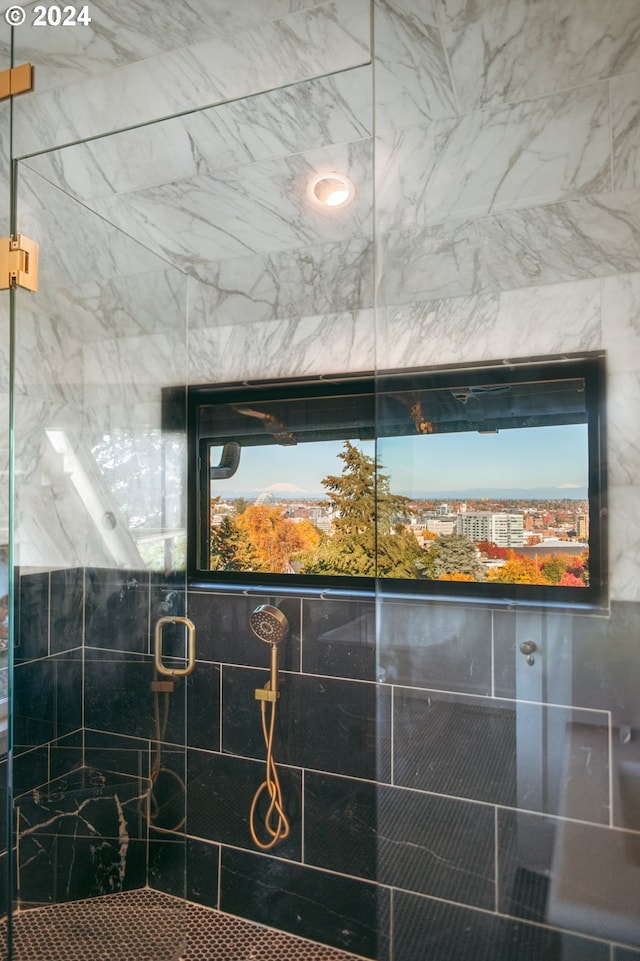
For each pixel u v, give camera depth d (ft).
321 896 4.51
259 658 4.88
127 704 4.90
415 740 4.20
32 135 4.26
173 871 4.88
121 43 3.83
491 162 3.69
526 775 3.84
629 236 3.50
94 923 4.54
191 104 3.82
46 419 4.55
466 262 3.92
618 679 3.65
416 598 4.21
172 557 5.17
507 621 3.94
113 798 4.77
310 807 4.62
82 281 4.69
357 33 3.53
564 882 3.69
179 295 5.25
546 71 3.43
